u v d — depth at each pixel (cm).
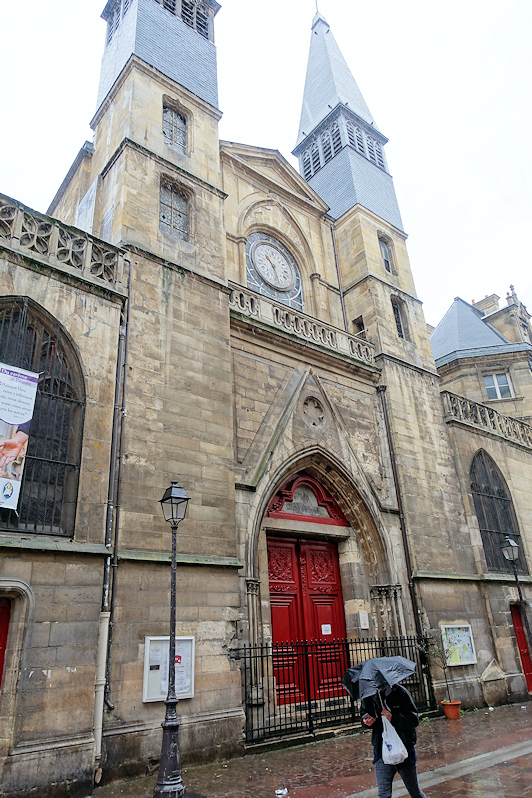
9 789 775
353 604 1570
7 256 1053
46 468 1001
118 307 1199
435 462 1905
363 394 1839
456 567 1778
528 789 750
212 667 1086
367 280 2106
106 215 1463
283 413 1534
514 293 3178
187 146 1688
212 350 1377
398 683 625
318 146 2744
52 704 852
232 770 953
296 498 1573
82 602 934
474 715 1494
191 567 1129
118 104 1642
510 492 2141
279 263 2045
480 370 2730
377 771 595
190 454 1227
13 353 1012
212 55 1927
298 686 1398
